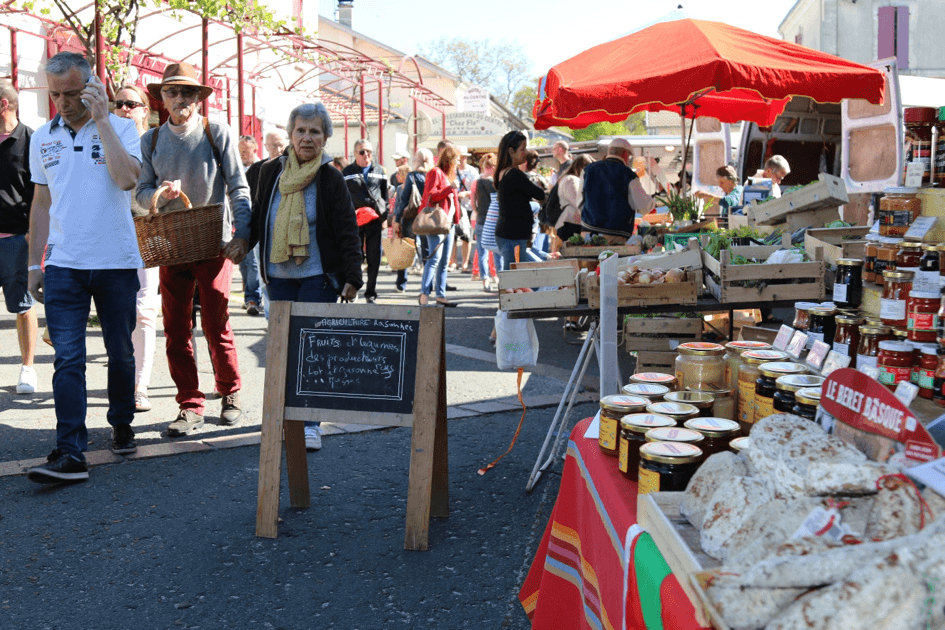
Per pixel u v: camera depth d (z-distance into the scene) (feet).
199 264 16.46
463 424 18.12
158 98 19.07
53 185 14.12
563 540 8.96
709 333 19.69
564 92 19.34
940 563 3.61
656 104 29.99
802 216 20.26
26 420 17.71
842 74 19.63
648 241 23.99
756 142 42.70
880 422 5.36
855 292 8.78
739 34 21.02
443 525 12.57
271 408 12.09
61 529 12.21
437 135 110.63
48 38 44.57
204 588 10.50
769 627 3.91
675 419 7.61
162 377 22.11
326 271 15.07
